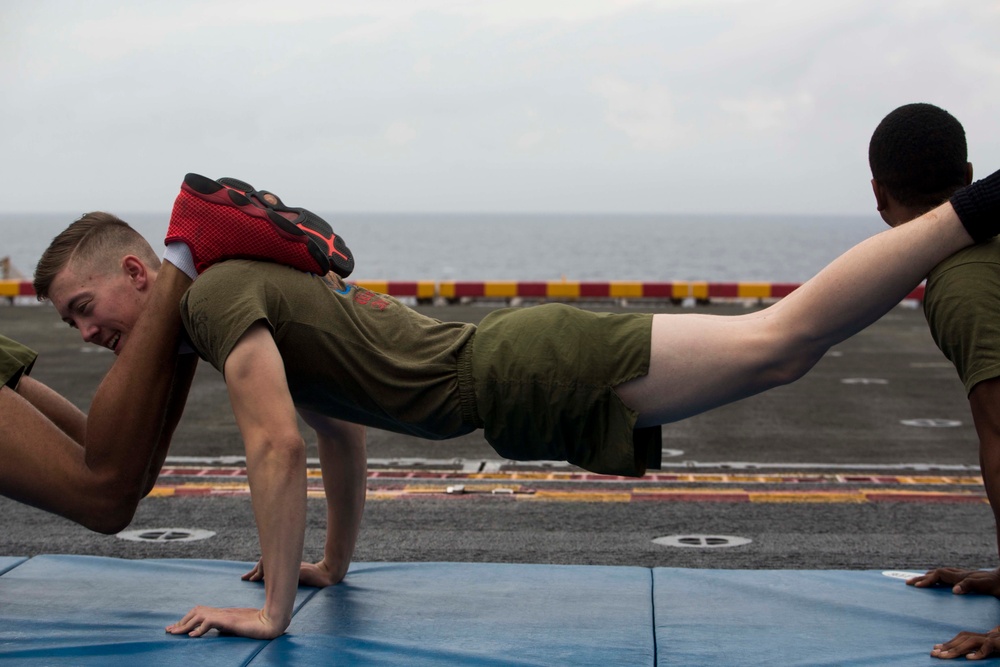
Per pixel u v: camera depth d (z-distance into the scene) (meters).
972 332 2.87
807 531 5.12
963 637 2.88
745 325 3.20
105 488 3.25
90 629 3.12
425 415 3.28
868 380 10.70
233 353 2.95
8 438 3.25
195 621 3.05
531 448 3.35
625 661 2.86
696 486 6.16
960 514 5.44
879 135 3.24
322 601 3.48
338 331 3.20
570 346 3.21
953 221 2.96
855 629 3.14
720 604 3.43
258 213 3.15
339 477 3.63
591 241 172.12
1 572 3.81
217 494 5.93
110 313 3.38
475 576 3.84
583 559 4.65
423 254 106.94
